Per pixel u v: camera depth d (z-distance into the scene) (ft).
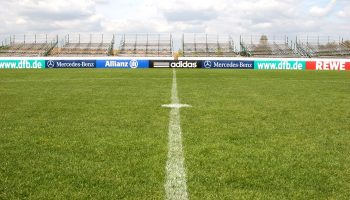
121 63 100.83
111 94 32.50
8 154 12.73
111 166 11.41
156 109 23.30
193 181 10.15
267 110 23.39
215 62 101.14
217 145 14.03
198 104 25.93
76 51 140.15
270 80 53.72
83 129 16.93
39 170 11.02
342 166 11.67
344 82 50.67
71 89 37.35
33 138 15.07
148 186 9.77
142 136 15.49
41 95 31.48
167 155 12.62
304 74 73.61
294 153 13.09
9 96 30.63
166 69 93.45
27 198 8.98
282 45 145.69
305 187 9.80
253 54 141.38
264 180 10.28
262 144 14.33
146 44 147.23
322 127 18.02
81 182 10.05
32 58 98.32
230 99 29.22
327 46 142.51
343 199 9.05
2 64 97.55
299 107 25.11
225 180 10.25
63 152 12.98
